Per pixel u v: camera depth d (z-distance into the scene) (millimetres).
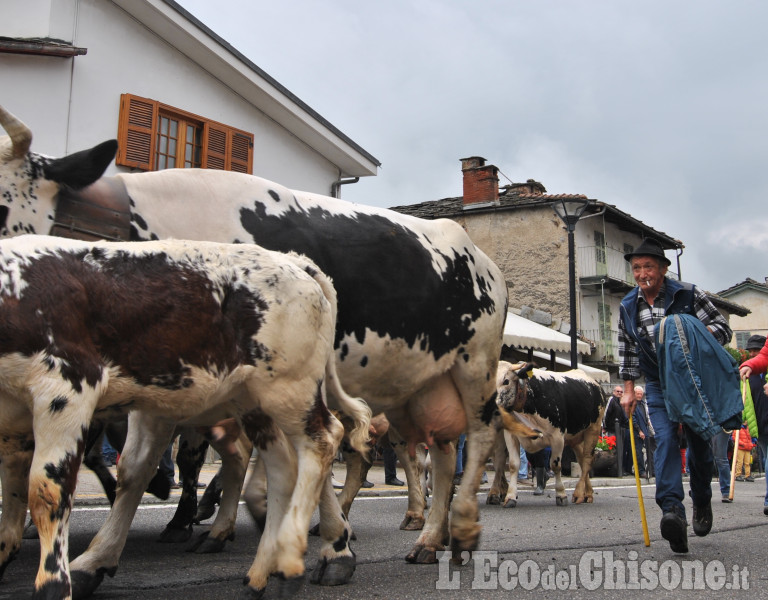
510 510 9562
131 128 13227
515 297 28359
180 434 6258
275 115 15797
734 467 10555
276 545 3859
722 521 8008
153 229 4543
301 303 3918
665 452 5516
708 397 5324
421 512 7574
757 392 8938
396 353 5301
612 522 7969
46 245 3334
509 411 9789
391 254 5363
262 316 3797
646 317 5785
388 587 4355
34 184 4176
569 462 17156
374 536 6938
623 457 17266
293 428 3922
